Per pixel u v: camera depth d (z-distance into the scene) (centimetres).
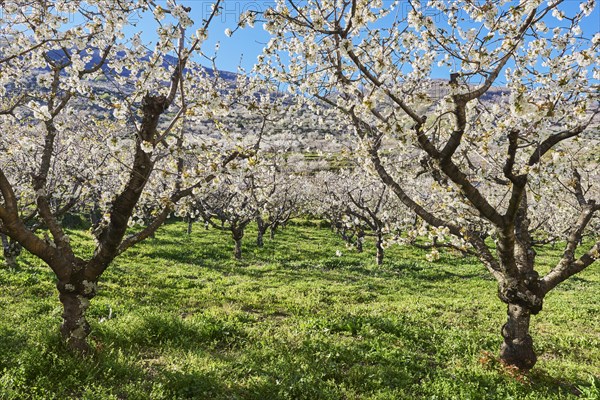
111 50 702
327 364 743
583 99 615
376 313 1185
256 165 698
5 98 872
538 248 3538
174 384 616
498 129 610
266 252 2509
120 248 674
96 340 743
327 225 4406
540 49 597
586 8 600
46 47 689
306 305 1249
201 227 3619
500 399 652
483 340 948
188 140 713
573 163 834
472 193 621
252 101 754
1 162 1325
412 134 530
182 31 604
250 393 618
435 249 802
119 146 637
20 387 558
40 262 1597
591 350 969
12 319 865
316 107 998
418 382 711
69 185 1314
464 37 638
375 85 510
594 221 2280
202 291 1384
